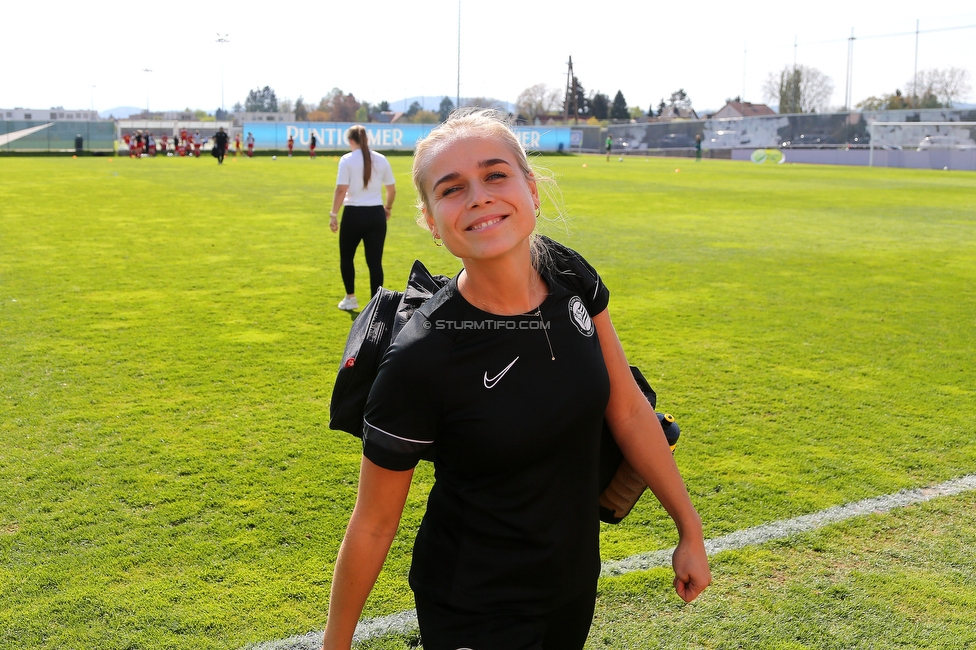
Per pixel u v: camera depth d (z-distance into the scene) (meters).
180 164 38.88
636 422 1.89
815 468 4.46
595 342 1.71
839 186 28.66
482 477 1.66
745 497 4.09
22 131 50.62
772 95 73.31
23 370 6.12
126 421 5.07
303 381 5.94
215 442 4.73
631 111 125.88
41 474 4.27
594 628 2.99
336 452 4.61
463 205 1.56
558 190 1.83
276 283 9.75
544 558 1.69
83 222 15.59
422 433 1.61
